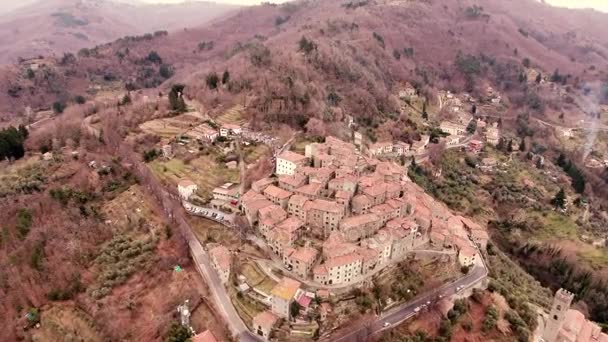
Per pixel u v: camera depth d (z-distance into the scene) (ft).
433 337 327.67
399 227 396.98
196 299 342.85
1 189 446.60
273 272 356.38
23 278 366.02
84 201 448.65
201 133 584.81
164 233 413.39
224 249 373.81
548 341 354.74
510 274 460.14
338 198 415.85
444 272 390.42
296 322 311.27
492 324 347.97
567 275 540.52
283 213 405.18
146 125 621.72
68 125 602.85
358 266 353.72
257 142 566.77
